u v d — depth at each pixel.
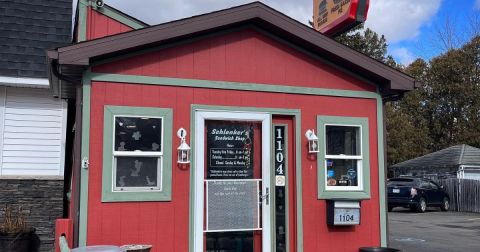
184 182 6.64
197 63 6.87
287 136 7.30
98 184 6.26
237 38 7.11
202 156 6.75
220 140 6.93
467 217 19.44
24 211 8.85
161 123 6.61
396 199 21.34
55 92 8.09
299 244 7.12
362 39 36.56
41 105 9.53
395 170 31.61
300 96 7.36
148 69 6.62
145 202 6.45
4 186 8.81
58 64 6.07
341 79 7.62
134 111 6.48
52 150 9.52
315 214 7.28
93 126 6.31
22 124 9.40
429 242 12.39
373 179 7.66
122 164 6.45
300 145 7.29
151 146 6.55
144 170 6.55
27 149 9.39
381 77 7.55
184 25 6.52
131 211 6.38
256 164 7.07
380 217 7.61
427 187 21.91
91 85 6.36
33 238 8.87
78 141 6.26
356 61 7.33
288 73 7.33
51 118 9.56
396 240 12.72
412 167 29.30
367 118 7.71
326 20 9.16
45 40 9.57
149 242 6.42
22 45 9.34
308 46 7.36
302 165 7.28
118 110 6.42
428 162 28.27
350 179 7.59
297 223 7.15
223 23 6.71
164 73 6.69
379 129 7.77
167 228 6.52
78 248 5.47
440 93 40.62
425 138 38.62
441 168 27.22
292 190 7.24
